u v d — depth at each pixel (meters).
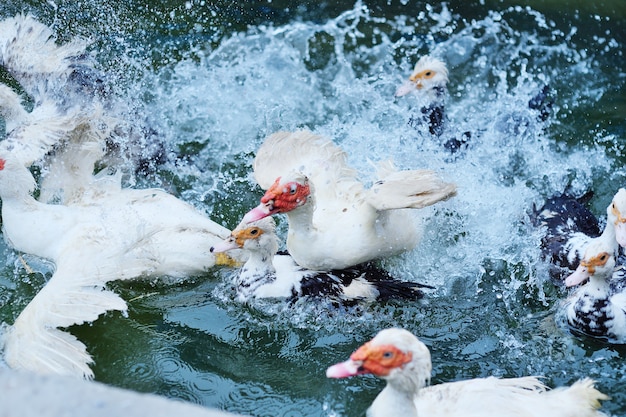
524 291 6.12
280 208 5.68
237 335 5.75
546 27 9.29
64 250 5.93
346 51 8.91
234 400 5.23
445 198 5.63
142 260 5.83
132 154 7.10
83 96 7.28
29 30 7.45
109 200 6.28
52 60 7.33
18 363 5.07
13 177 5.97
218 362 5.54
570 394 4.71
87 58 7.70
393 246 6.01
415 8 9.55
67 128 6.42
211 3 9.34
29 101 7.88
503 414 4.50
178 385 5.34
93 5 8.95
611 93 8.42
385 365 4.26
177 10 9.16
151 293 6.04
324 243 5.86
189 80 8.27
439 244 6.42
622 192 5.54
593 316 5.58
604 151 7.61
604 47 9.05
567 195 6.79
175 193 7.02
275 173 6.40
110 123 6.75
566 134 7.83
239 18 9.23
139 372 5.44
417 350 4.27
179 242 5.96
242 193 7.07
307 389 5.32
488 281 6.20
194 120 7.82
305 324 5.81
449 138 7.52
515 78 8.62
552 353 5.62
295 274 5.96
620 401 5.22
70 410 3.42
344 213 5.98
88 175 6.49
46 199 6.52
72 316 5.34
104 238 5.90
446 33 9.20
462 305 6.00
